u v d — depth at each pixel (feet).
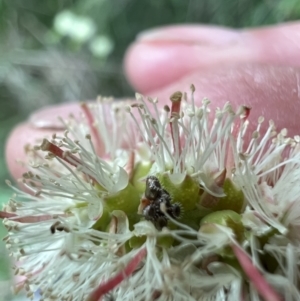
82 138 0.21
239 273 0.16
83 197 0.17
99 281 0.16
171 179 0.16
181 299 0.16
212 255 0.16
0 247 0.38
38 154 0.21
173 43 0.34
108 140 0.22
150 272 0.16
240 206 0.17
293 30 0.31
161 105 0.25
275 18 0.41
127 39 0.52
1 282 0.36
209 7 0.46
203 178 0.17
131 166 0.17
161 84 0.35
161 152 0.17
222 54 0.32
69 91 0.54
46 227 0.17
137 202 0.17
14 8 0.55
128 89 0.53
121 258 0.16
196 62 0.33
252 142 0.18
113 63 0.53
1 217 0.18
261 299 0.16
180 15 0.49
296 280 0.16
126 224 0.16
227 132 0.17
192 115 0.17
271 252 0.16
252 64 0.25
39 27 0.55
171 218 0.16
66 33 0.52
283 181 0.17
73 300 0.17
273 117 0.22
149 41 0.35
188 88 0.25
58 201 0.18
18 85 0.54
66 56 0.54
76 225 0.17
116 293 0.16
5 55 0.54
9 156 0.29
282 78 0.24
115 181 0.17
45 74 0.54
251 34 0.32
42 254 0.18
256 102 0.23
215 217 0.16
